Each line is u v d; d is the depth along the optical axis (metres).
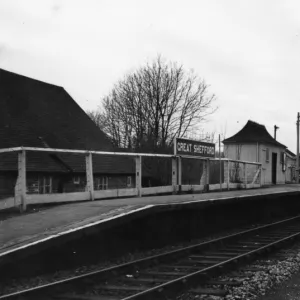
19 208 11.56
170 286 7.44
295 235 14.52
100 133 30.94
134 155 15.53
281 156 40.75
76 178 24.44
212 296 7.31
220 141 39.16
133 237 11.06
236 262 9.77
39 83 29.31
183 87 40.19
